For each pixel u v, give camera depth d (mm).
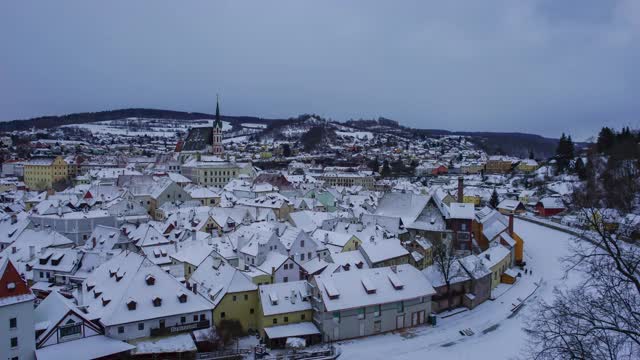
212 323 78062
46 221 129625
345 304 78562
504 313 93812
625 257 46688
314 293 81312
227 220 141750
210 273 86625
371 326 81875
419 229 124000
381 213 136125
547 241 157625
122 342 68438
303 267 100312
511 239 130750
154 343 71125
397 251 107125
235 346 74875
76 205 168375
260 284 86188
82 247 117125
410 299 84500
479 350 76375
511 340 80125
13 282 62688
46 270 100188
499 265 112688
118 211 154625
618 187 141625
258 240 100375
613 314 37188
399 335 82125
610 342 38500
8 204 182125
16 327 62281
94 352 64812
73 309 68688
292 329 78062
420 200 133250
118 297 74250
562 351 38000
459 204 123750
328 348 74812
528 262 132875
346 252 103500
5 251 110562
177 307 75562
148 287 76125
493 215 137625
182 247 111312
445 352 75625
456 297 96812
